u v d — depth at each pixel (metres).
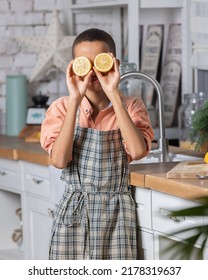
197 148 3.33
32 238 3.72
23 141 4.13
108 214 2.69
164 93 4.38
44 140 2.73
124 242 2.70
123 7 4.65
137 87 4.10
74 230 2.71
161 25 4.39
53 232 2.74
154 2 4.11
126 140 2.58
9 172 3.87
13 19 4.64
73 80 2.57
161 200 2.68
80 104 2.68
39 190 3.59
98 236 2.68
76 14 4.71
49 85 4.70
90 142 2.67
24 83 4.48
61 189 3.31
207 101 3.35
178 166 2.81
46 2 4.68
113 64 2.52
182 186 2.51
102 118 2.67
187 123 3.72
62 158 2.62
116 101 2.54
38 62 4.52
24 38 4.51
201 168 2.73
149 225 2.75
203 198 1.43
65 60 4.48
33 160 3.56
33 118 4.31
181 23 4.25
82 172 2.68
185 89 4.13
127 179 2.73
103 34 2.60
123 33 4.68
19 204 4.17
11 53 4.66
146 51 4.45
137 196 2.80
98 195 2.69
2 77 4.65
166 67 4.38
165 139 3.20
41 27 4.70
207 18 3.80
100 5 4.38
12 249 4.14
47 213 3.54
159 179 2.63
